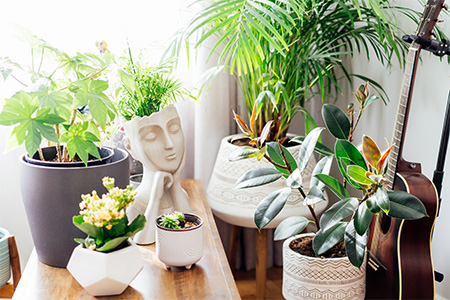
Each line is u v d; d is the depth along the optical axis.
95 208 0.98
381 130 1.68
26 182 1.10
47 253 1.14
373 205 1.02
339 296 1.18
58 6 1.72
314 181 1.25
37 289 1.06
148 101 1.29
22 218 1.83
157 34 1.78
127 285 1.04
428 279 1.19
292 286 1.22
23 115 1.06
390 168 1.23
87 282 1.01
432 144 1.46
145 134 1.25
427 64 1.45
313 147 1.13
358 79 1.79
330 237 1.10
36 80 1.14
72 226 1.11
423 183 1.19
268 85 1.54
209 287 1.08
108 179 1.07
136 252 1.04
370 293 1.33
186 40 1.27
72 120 1.17
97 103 1.10
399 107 1.23
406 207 1.04
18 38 1.18
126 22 1.75
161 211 1.31
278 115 1.61
